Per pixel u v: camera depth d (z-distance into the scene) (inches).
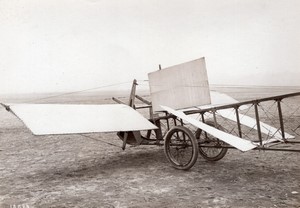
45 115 219.6
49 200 166.1
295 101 810.8
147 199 161.2
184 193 168.6
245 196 158.2
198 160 254.2
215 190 171.2
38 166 255.0
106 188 185.0
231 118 246.1
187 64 244.7
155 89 275.1
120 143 361.7
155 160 260.7
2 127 543.8
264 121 470.6
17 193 181.3
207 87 231.3
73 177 215.3
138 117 256.1
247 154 265.4
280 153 261.0
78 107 254.2
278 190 165.3
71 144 365.4
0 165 261.0
